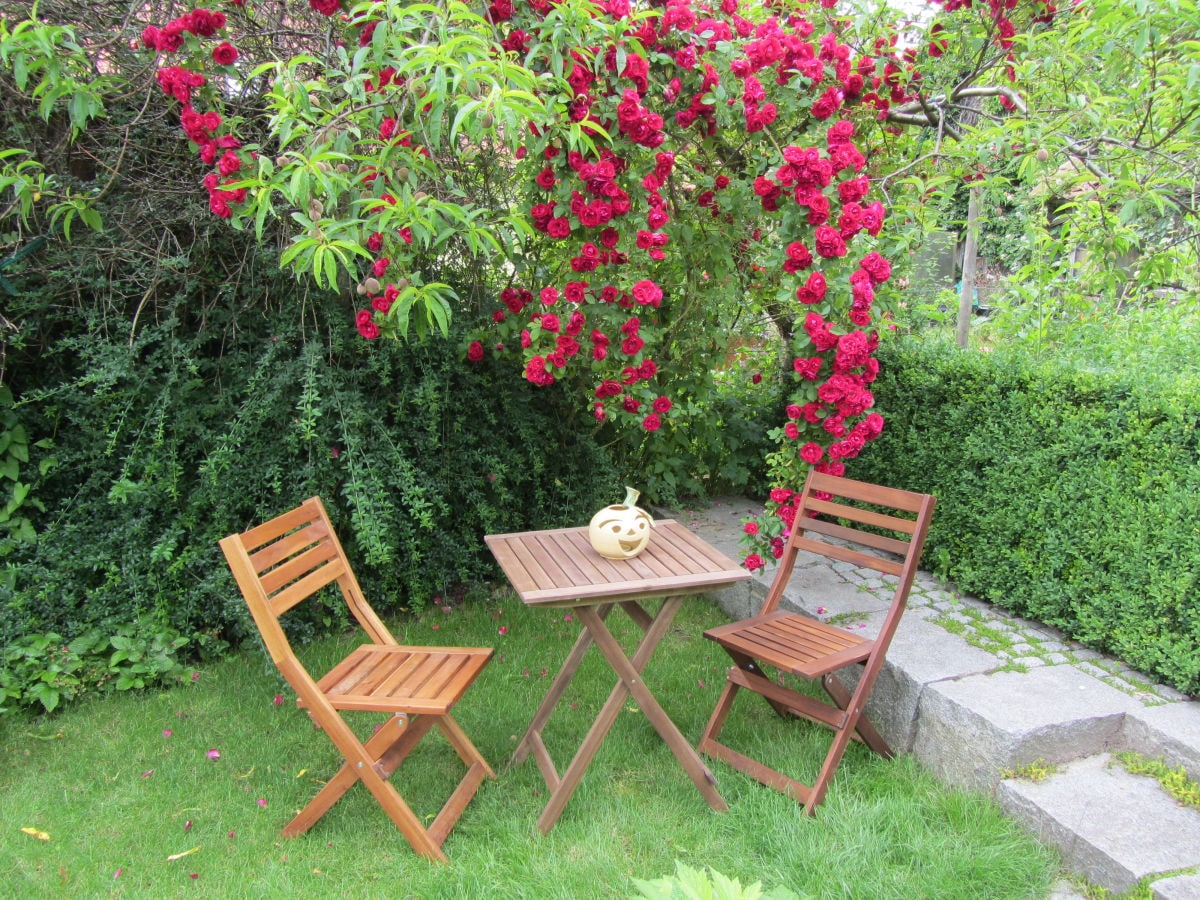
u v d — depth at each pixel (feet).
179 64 8.61
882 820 7.95
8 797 8.52
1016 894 7.00
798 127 10.81
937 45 11.80
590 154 9.44
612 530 8.55
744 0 11.30
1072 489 10.09
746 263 12.84
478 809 8.48
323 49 10.12
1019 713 8.23
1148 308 15.98
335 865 7.61
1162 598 8.88
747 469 16.46
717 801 8.33
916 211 11.80
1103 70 10.53
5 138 9.99
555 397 13.83
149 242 10.89
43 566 10.75
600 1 9.38
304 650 11.77
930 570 12.69
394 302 8.42
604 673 11.23
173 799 8.55
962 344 14.39
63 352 11.39
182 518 11.19
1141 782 7.86
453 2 7.14
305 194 7.28
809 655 8.38
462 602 13.60
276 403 11.28
